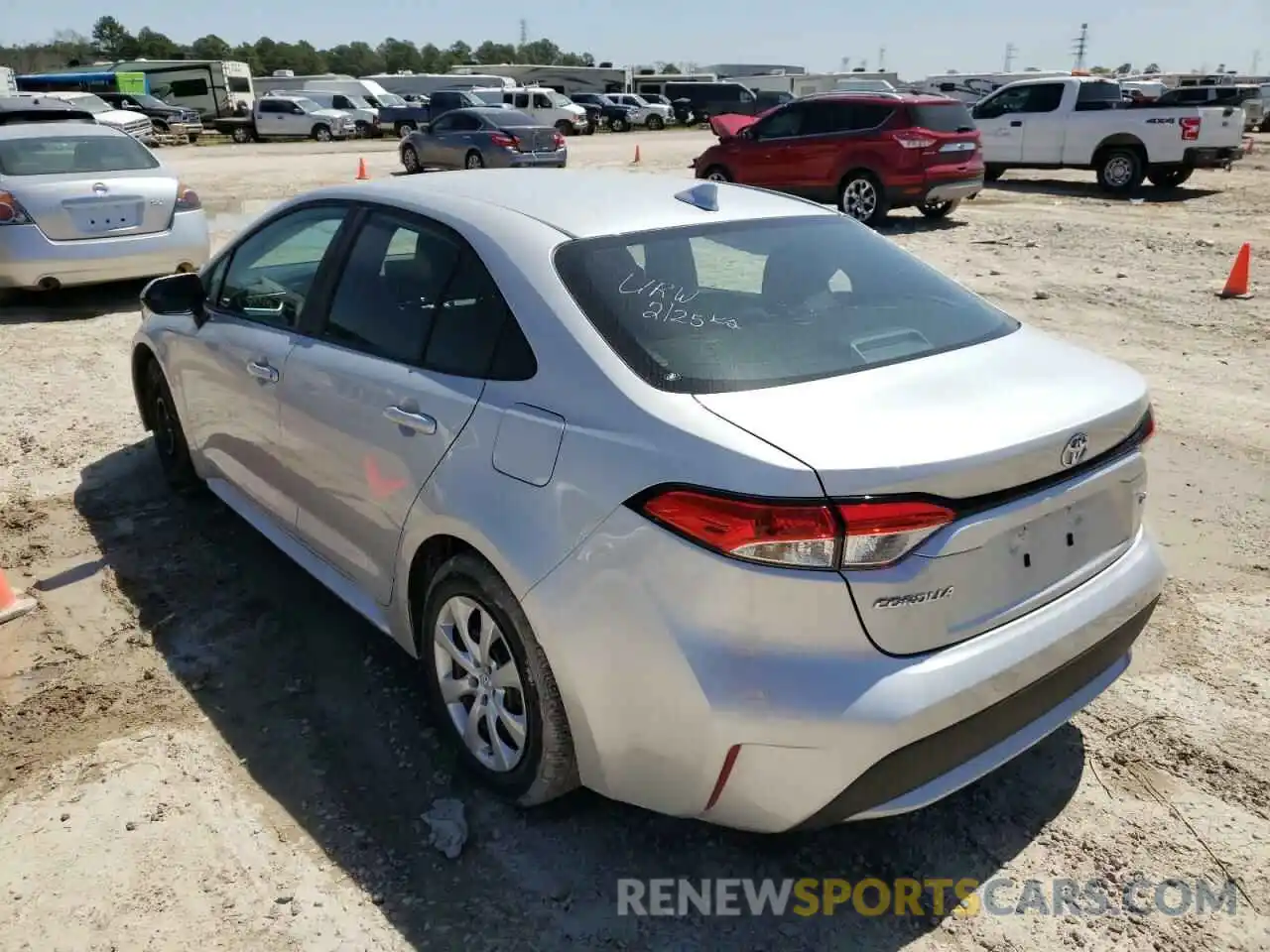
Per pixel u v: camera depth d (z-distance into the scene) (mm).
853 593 2207
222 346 4078
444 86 54031
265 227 4090
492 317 2875
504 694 2854
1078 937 2539
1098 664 2746
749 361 2637
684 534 2275
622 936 2537
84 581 4258
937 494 2232
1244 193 17812
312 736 3271
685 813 2492
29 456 5637
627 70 57688
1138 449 2789
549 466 2559
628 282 2830
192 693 3500
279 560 4430
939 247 12500
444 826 2840
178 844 2809
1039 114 18719
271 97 39750
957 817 2939
